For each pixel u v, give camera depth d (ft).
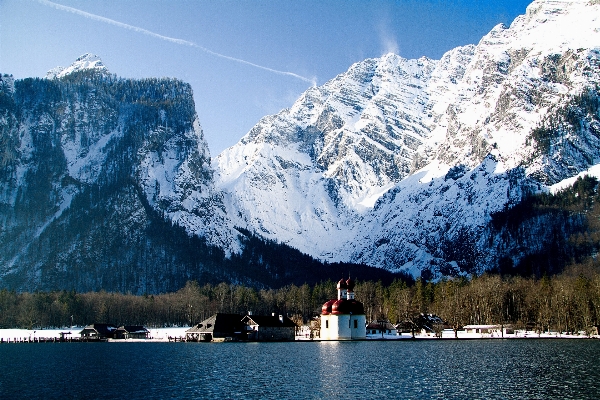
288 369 456.45
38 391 370.53
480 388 363.76
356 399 335.26
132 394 356.59
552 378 397.60
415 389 362.53
